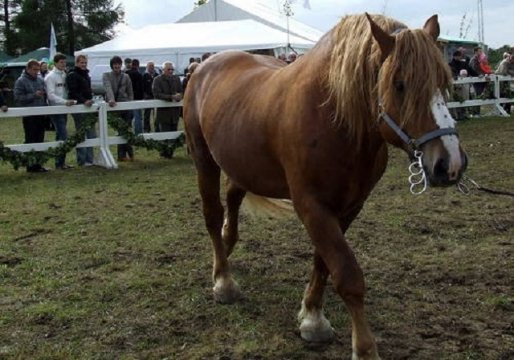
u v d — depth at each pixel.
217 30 20.25
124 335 3.56
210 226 4.16
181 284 4.38
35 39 41.81
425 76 2.50
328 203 2.99
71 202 7.22
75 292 4.26
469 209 6.30
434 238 5.33
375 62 2.74
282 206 4.28
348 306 2.89
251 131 3.41
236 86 3.77
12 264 4.94
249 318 3.76
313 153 2.93
